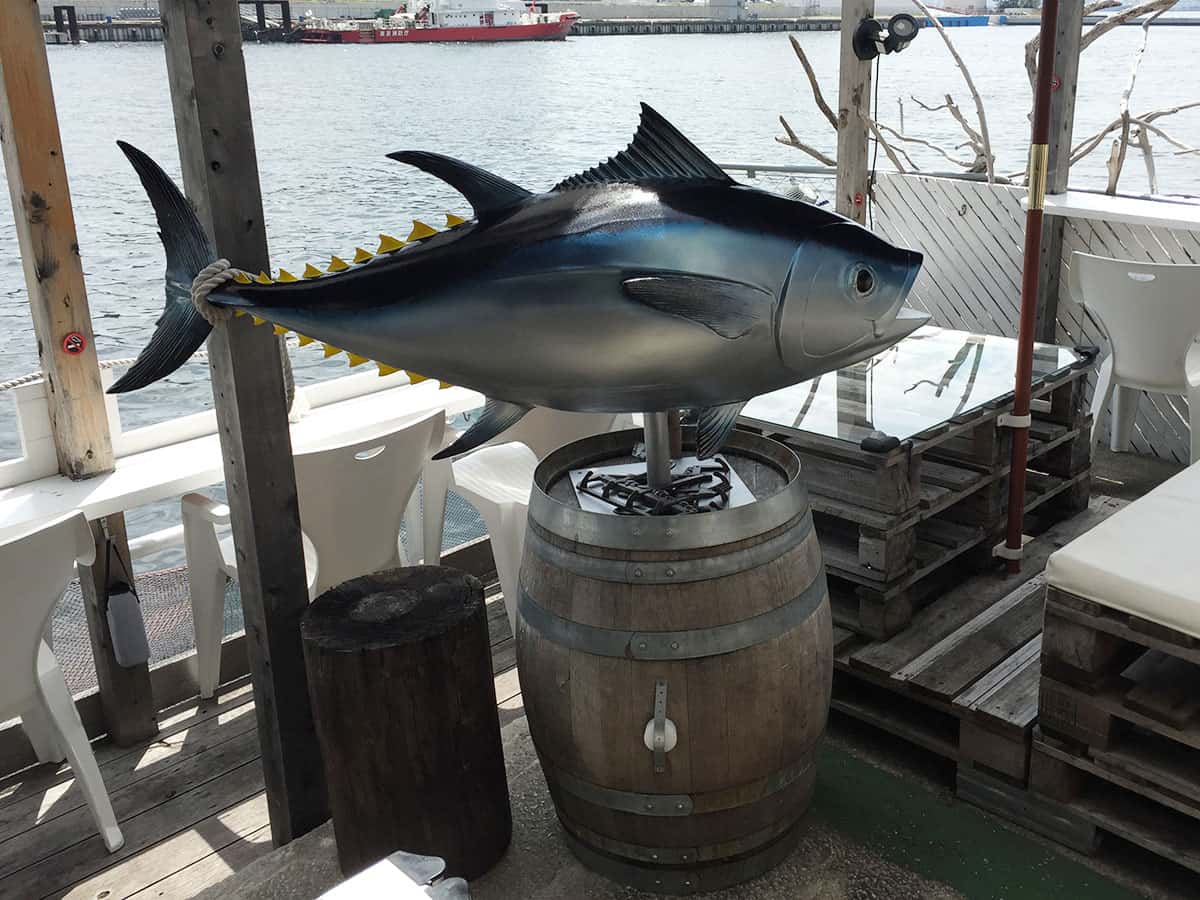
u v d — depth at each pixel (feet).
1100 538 7.72
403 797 7.54
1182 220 14.83
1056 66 16.51
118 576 10.83
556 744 7.36
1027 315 9.65
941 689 8.63
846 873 7.79
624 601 6.82
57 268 11.10
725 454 8.36
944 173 19.58
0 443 27.73
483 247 6.10
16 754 10.64
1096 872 7.78
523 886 7.86
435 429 11.30
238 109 7.25
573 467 8.27
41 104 10.89
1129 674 7.75
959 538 10.25
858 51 15.76
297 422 13.47
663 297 5.82
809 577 7.20
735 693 6.88
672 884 7.55
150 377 7.00
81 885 9.02
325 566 10.54
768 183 20.90
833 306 6.08
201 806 10.00
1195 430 14.11
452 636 7.43
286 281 6.70
